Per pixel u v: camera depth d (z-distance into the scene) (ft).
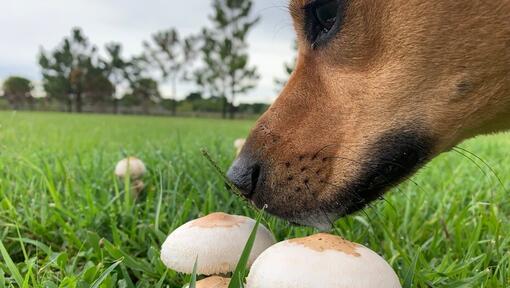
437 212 0.95
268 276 0.41
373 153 0.65
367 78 0.66
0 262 0.68
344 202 0.67
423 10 0.62
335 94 0.67
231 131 4.34
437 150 0.66
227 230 0.53
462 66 0.62
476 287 0.64
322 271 0.40
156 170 1.13
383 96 0.65
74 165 1.30
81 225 0.84
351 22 0.66
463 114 0.64
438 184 1.24
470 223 0.89
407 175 0.67
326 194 0.67
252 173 0.69
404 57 0.64
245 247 0.48
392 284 0.41
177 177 1.02
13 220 0.83
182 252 0.52
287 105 0.70
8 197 0.98
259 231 0.55
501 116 0.66
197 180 1.08
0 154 1.38
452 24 0.61
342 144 0.66
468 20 0.61
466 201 1.12
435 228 0.85
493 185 1.12
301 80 0.70
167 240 0.54
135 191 1.03
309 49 0.70
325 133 0.67
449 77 0.63
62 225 0.82
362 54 0.66
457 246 0.79
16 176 1.09
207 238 0.52
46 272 0.65
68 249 0.78
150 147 1.82
